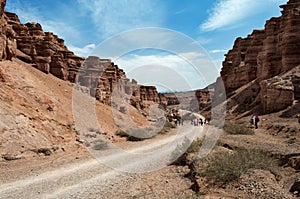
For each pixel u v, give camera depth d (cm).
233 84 5350
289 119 2148
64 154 1466
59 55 3812
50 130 1798
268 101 2752
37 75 3022
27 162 1220
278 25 4653
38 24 4038
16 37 3481
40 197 736
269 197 585
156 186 836
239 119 3042
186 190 777
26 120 1669
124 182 888
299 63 3153
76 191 789
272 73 3650
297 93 2659
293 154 980
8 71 2217
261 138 1527
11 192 780
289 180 723
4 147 1308
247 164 800
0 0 2248
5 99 1741
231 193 653
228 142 1352
